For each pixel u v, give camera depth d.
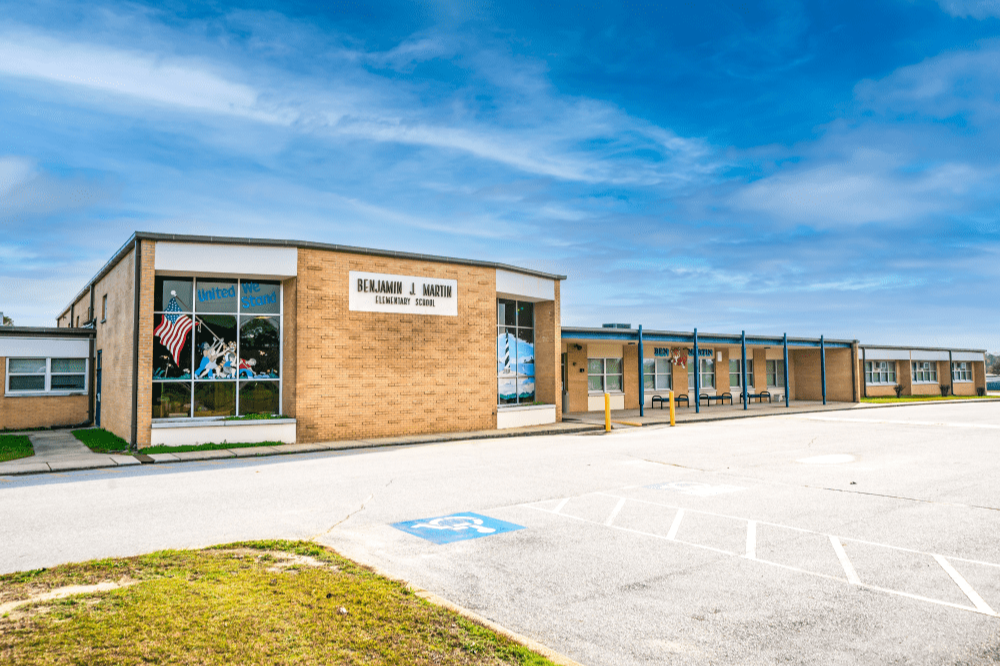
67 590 5.88
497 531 8.61
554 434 22.08
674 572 6.89
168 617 5.15
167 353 17.77
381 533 8.48
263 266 18.20
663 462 15.12
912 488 11.84
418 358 20.77
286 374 18.98
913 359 46.53
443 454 16.55
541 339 25.62
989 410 33.34
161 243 17.28
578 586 6.44
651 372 34.47
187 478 12.77
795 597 6.16
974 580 6.68
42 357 23.91
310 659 4.49
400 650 4.70
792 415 30.38
